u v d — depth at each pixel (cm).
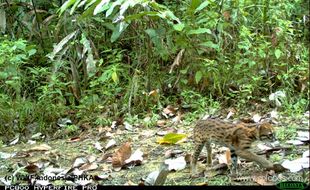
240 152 434
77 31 714
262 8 729
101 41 761
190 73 700
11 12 792
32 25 766
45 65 759
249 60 676
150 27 720
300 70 683
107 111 672
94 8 681
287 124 575
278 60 691
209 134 445
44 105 679
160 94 700
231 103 674
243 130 432
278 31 694
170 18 685
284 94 645
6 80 692
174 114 661
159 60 729
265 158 450
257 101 667
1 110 670
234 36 705
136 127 632
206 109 653
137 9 721
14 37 750
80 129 653
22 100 684
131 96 674
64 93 712
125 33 749
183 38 685
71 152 567
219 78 682
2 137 655
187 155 481
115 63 710
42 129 659
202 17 696
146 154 520
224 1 706
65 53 728
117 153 503
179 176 457
